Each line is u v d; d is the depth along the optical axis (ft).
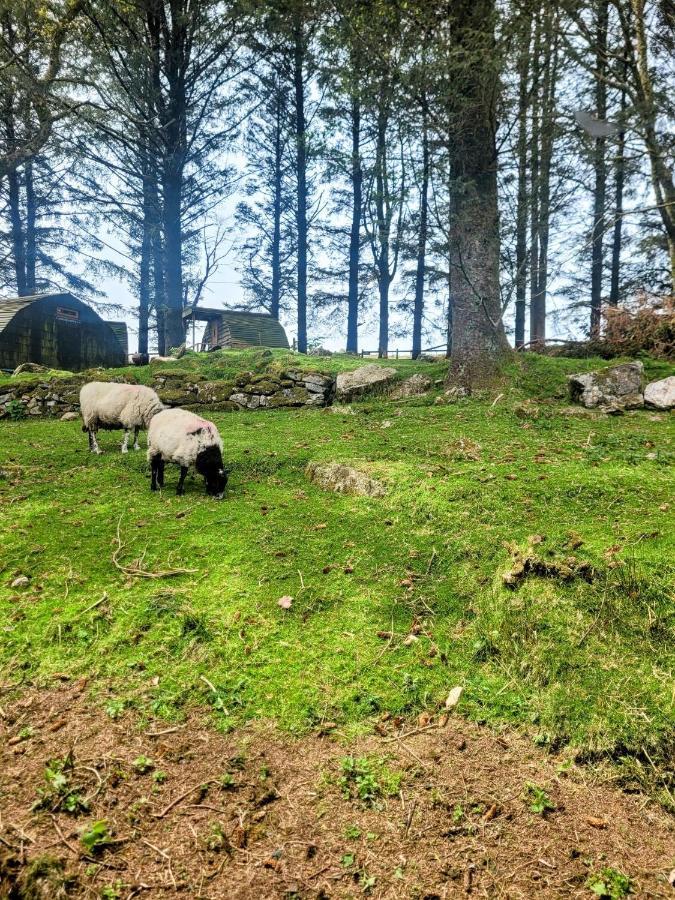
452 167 34.04
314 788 9.25
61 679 11.39
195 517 18.19
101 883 7.52
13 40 54.85
